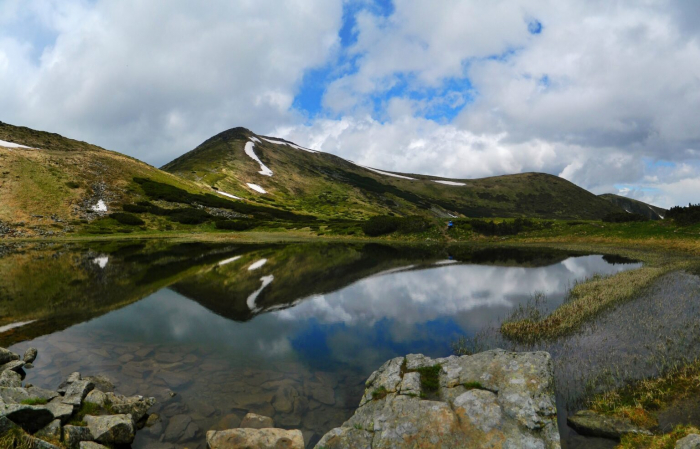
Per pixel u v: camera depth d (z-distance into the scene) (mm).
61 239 61469
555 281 28641
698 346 12906
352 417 9297
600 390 10359
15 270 32344
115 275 30500
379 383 10578
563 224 67125
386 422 8586
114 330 16781
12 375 10430
